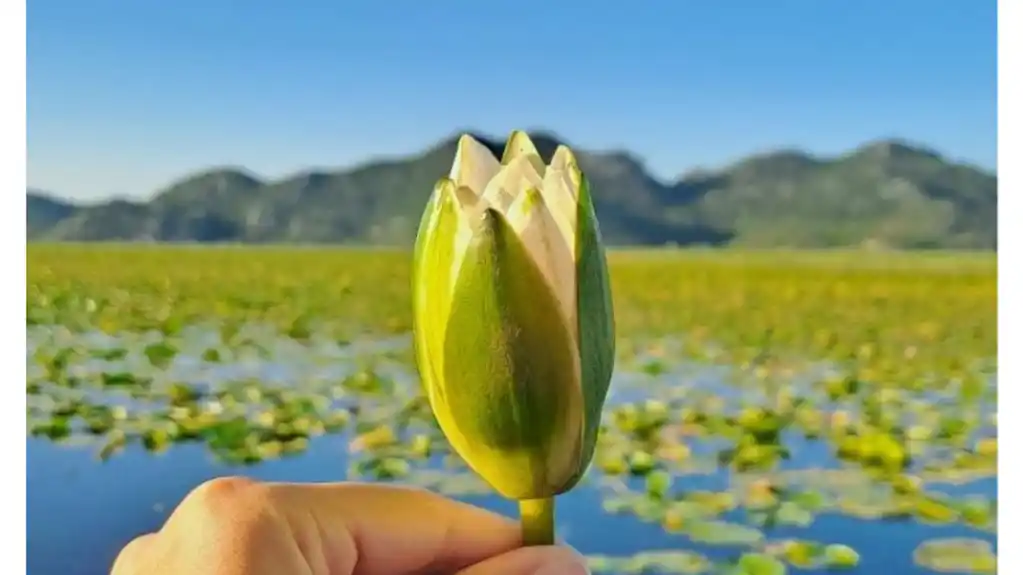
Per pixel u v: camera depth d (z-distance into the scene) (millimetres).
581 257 184
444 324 185
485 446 188
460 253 183
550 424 186
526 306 182
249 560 185
